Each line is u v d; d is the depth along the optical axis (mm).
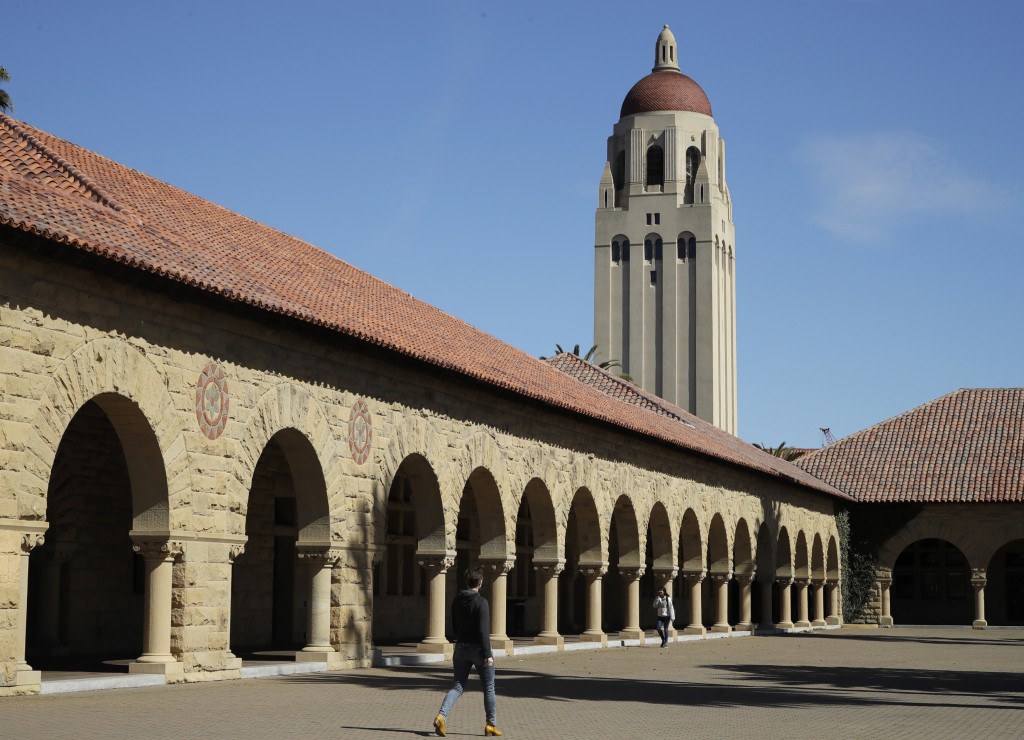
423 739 13125
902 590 60781
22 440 15789
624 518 35969
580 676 23266
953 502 54219
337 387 22531
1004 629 53062
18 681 15703
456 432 26500
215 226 23984
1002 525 53969
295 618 27609
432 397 25641
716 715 16516
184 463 18703
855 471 57562
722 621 43469
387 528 31484
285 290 21672
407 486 32750
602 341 124812
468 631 13703
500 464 28312
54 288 16391
